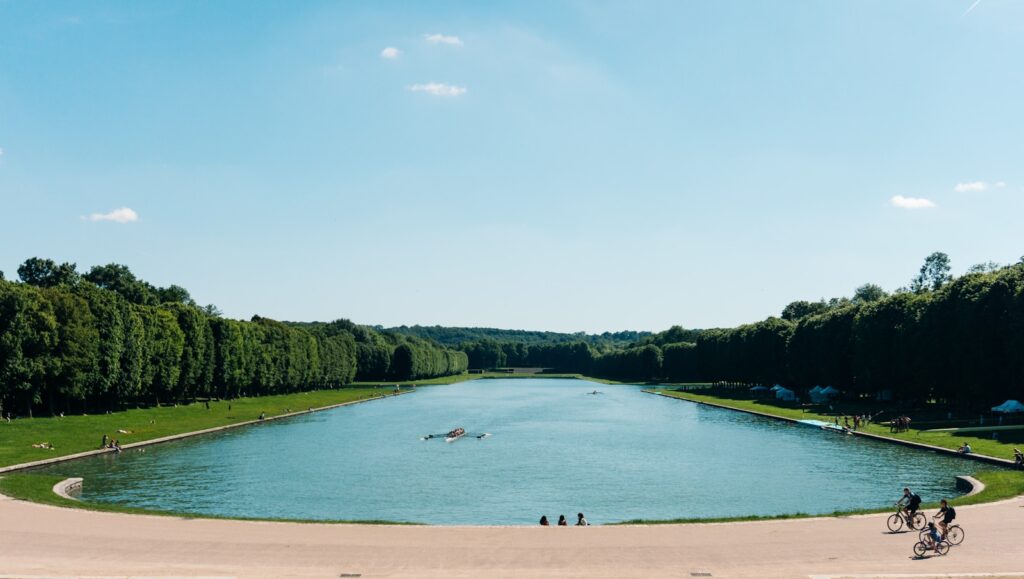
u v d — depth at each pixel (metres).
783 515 54.44
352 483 78.56
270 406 183.62
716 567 38.19
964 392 126.19
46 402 134.50
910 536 45.12
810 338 188.88
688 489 74.81
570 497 71.38
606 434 128.25
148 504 66.25
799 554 40.78
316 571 37.34
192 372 167.88
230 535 45.75
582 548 42.44
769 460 93.12
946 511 41.69
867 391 162.25
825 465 87.62
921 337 133.62
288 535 45.94
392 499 70.25
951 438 99.75
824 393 176.12
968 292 126.94
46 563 38.28
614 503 68.44
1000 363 119.75
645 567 38.22
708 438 119.94
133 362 144.00
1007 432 101.56
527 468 89.44
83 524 48.59
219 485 76.44
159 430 123.25
